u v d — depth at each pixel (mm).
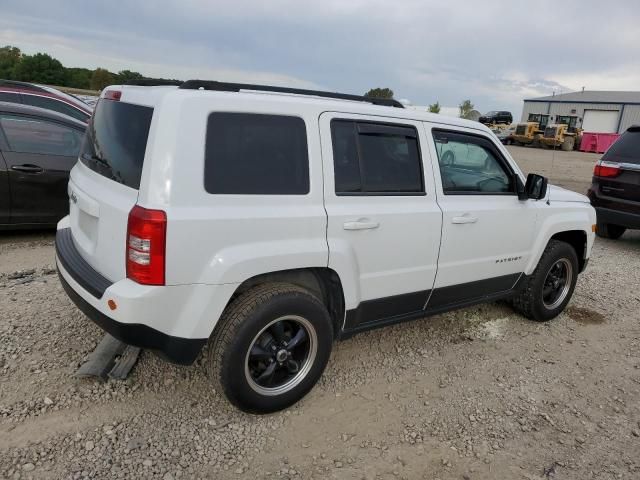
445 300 4008
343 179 3203
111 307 2641
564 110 50625
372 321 3602
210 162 2709
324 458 2859
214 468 2711
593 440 3199
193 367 3551
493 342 4410
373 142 3363
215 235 2693
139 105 2836
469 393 3602
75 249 3328
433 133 3713
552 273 4875
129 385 3309
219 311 2775
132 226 2572
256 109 2865
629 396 3730
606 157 7918
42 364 3430
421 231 3568
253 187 2842
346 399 3412
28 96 9219
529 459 2984
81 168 3461
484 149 4066
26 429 2846
